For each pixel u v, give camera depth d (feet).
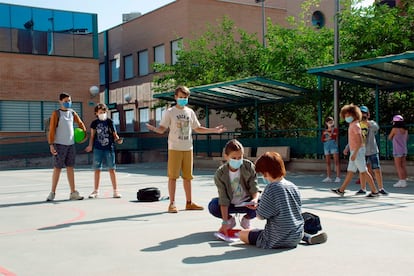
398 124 41.16
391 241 19.83
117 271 16.22
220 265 16.60
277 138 66.74
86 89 108.99
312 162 60.75
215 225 23.91
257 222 24.26
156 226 23.89
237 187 21.26
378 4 63.05
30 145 100.07
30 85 103.35
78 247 19.77
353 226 23.16
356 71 50.62
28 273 16.20
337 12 57.31
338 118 57.67
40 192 42.24
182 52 89.45
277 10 117.19
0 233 23.02
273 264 16.53
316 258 17.19
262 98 70.33
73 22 108.06
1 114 100.27
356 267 16.01
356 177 51.65
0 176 67.10
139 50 119.44
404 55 43.60
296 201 18.90
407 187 40.91
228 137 79.97
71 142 34.88
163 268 16.42
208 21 107.14
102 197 36.60
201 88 65.41
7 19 101.19
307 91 63.16
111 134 36.11
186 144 28.27
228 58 84.43
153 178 56.18
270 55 70.74
